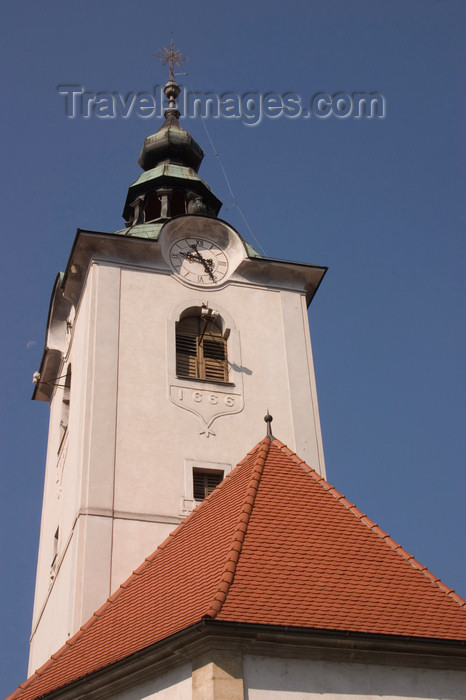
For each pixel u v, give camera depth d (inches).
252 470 935.0
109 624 831.1
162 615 775.1
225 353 1195.3
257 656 695.7
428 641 726.5
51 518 1206.9
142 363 1132.5
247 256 1246.9
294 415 1147.3
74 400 1160.2
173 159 1488.7
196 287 1221.1
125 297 1180.5
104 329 1145.4
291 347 1206.9
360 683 709.3
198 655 694.5
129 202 1438.2
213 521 891.4
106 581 969.5
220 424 1114.1
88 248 1207.6
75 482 1055.0
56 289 1322.6
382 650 721.6
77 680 737.6
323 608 742.5
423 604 786.2
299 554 806.5
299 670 700.0
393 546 854.5
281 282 1266.0
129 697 724.0
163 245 1234.6
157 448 1075.3
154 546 1005.2
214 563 794.8
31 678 814.5
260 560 782.5
